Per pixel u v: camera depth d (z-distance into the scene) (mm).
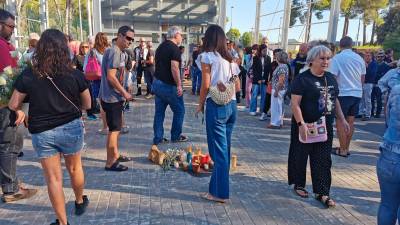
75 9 28609
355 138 8367
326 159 4426
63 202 3500
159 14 15102
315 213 4238
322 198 4449
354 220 4094
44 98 3246
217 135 4266
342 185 5188
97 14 13438
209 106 4227
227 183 4398
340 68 6258
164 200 4469
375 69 11000
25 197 4480
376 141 8109
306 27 12719
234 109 4305
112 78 5051
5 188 4387
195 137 7625
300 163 4605
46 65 3207
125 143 7074
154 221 3924
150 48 13031
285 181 5242
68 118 3387
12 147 4332
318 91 4207
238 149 6914
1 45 4215
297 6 13648
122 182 5031
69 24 17188
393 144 3004
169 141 7191
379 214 3203
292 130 4730
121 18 14664
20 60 4305
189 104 11852
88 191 4695
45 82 3238
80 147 3586
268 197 4648
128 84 10070
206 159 5523
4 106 4117
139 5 14711
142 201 4426
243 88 13477
